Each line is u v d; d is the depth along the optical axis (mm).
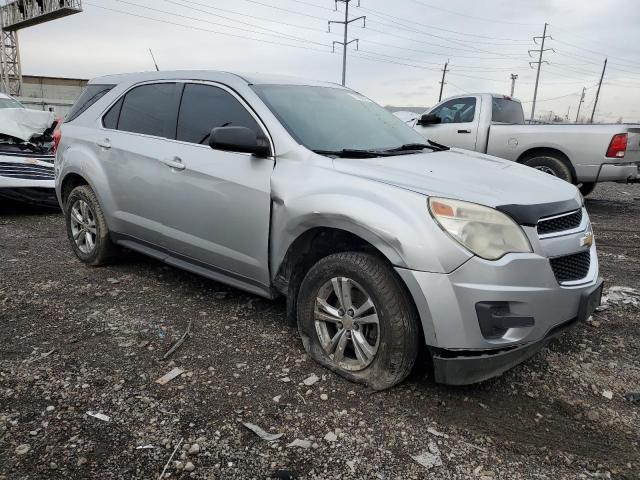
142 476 2326
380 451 2529
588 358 3490
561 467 2451
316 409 2842
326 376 3166
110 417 2734
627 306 4383
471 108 9281
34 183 7500
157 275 4945
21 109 8219
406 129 4465
